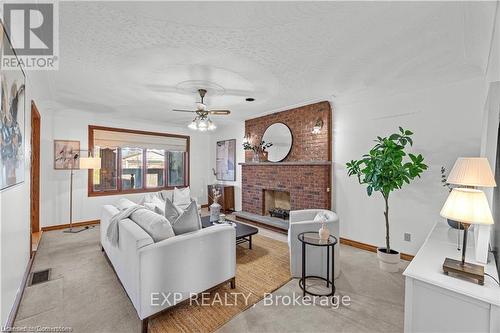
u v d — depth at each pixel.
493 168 1.76
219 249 2.28
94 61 2.45
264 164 4.87
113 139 5.27
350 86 3.15
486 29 1.78
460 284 1.36
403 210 3.25
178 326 1.85
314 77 2.87
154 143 5.94
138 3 1.57
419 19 1.74
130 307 2.08
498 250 1.50
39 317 1.94
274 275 2.70
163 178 6.20
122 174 5.48
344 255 3.34
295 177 4.36
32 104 3.11
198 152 6.86
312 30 1.90
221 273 2.31
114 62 2.48
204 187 6.97
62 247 3.54
